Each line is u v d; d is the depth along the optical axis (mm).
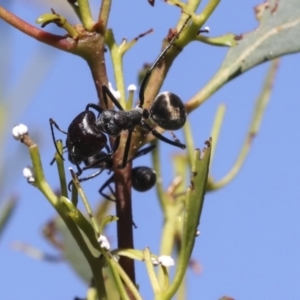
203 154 151
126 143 161
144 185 162
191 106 166
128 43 163
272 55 167
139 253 154
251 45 167
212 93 166
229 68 166
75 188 154
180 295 165
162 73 163
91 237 153
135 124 163
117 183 159
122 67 162
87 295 161
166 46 162
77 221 153
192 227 152
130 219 158
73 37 157
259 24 167
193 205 151
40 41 157
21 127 153
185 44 162
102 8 158
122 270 152
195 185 151
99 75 159
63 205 154
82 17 158
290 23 167
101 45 158
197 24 160
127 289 155
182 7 160
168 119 167
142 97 163
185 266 152
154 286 152
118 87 162
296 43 167
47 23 156
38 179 154
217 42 162
